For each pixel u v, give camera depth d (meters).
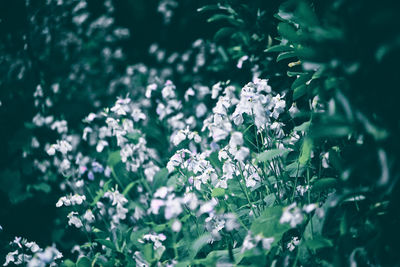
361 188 1.71
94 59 4.16
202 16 4.22
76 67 3.96
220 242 2.25
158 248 2.15
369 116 1.47
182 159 2.30
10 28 3.97
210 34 4.18
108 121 2.77
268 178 2.27
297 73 2.06
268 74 2.73
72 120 3.82
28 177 3.62
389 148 1.43
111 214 2.87
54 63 3.95
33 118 3.57
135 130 2.96
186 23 4.45
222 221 2.10
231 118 2.12
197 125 3.49
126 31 4.36
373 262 1.69
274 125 2.18
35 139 3.48
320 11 1.92
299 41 1.81
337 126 1.45
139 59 4.85
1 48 3.90
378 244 1.65
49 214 3.40
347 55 1.44
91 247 2.46
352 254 1.68
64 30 3.96
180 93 4.14
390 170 1.45
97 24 4.16
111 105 3.90
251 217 2.23
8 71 3.77
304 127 1.99
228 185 2.35
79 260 2.21
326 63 1.50
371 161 1.50
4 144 3.66
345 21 1.41
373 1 1.34
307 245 1.73
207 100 3.72
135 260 2.26
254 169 2.20
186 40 4.60
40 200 3.45
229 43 3.60
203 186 2.37
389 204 1.67
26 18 3.98
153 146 3.23
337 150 2.02
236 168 2.21
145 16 5.15
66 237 3.15
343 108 1.50
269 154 1.95
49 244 3.16
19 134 3.62
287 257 1.85
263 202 2.20
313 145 1.98
